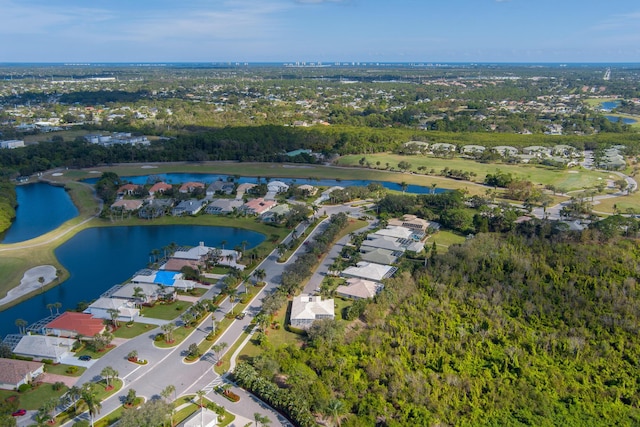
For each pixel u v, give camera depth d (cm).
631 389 11112
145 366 11831
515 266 16312
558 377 11400
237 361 12069
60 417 10019
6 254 18525
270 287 15988
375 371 11238
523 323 13738
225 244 19838
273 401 10319
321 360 11631
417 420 9888
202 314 14225
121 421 9231
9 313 14450
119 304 14162
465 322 13662
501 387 10931
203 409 9931
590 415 10262
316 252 18088
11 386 10894
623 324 13438
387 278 16012
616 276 15612
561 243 18362
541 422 10000
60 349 12162
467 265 16488
